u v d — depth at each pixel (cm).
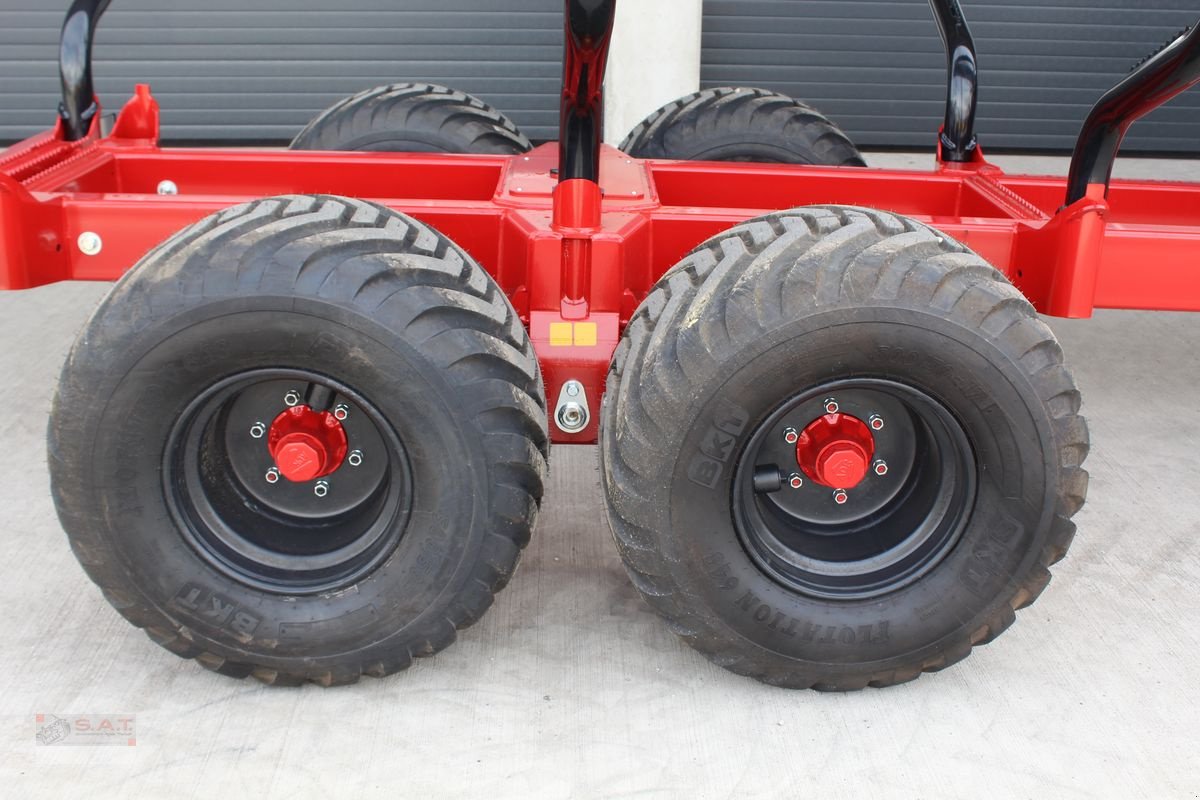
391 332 199
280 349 200
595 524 290
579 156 233
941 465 222
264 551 221
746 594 214
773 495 230
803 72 620
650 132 377
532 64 602
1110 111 252
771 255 205
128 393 201
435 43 595
